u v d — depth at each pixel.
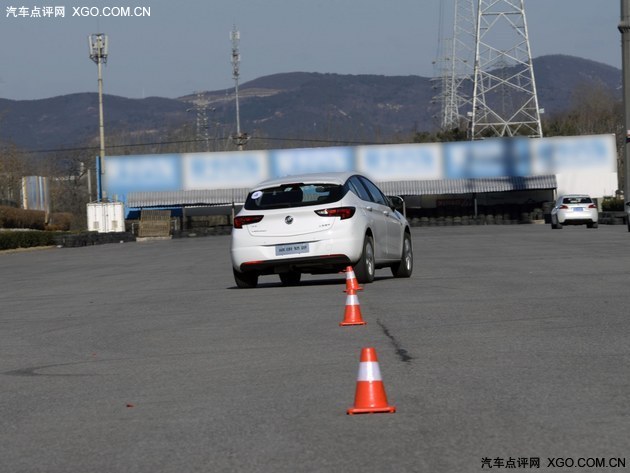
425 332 24.09
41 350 24.52
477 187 185.00
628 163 101.19
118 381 19.48
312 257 36.94
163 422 15.53
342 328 25.36
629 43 100.56
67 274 62.50
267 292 36.94
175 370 20.42
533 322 25.28
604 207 161.62
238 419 15.46
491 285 36.50
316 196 37.41
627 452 12.62
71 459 13.52
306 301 32.41
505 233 104.69
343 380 18.28
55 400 17.84
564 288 34.38
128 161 188.50
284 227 37.25
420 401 16.14
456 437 13.70
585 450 12.78
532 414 14.95
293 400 16.69
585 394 16.27
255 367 20.25
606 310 27.38
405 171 185.88
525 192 193.88
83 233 142.12
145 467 12.92
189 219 191.38
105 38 163.38
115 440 14.49
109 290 44.72
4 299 42.84
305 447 13.50
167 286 45.03
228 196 187.50
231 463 12.89
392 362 19.98
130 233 155.50
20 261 91.25
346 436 13.98
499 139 186.25
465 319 26.31
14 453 14.03
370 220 38.16
